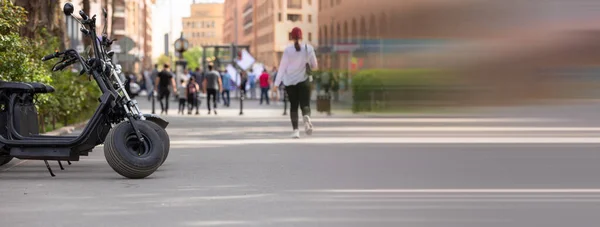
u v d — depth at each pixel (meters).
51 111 24.94
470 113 36.44
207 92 43.28
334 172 15.20
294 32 23.52
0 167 16.08
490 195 12.34
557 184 13.50
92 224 10.03
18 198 12.10
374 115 37.41
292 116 23.84
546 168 15.77
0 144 14.45
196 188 13.09
